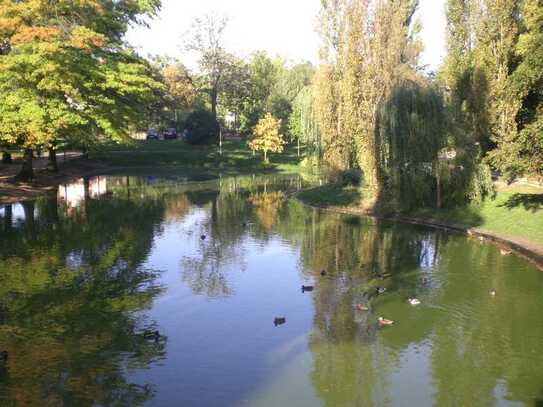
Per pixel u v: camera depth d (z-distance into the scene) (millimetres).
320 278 21656
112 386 12688
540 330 16156
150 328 16344
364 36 38188
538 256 23281
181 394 12406
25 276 21531
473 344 15242
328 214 37281
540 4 24312
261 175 66375
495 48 33094
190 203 42469
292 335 15906
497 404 12094
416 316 17344
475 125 34500
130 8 45344
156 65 85750
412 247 26766
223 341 15430
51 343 15102
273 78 101188
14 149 50219
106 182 56500
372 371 13664
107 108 43000
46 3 37156
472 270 22516
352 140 41562
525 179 40188
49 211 36969
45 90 38812
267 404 12023
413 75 34219
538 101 32281
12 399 11977
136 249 26297
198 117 85438
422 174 33906
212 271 22609
